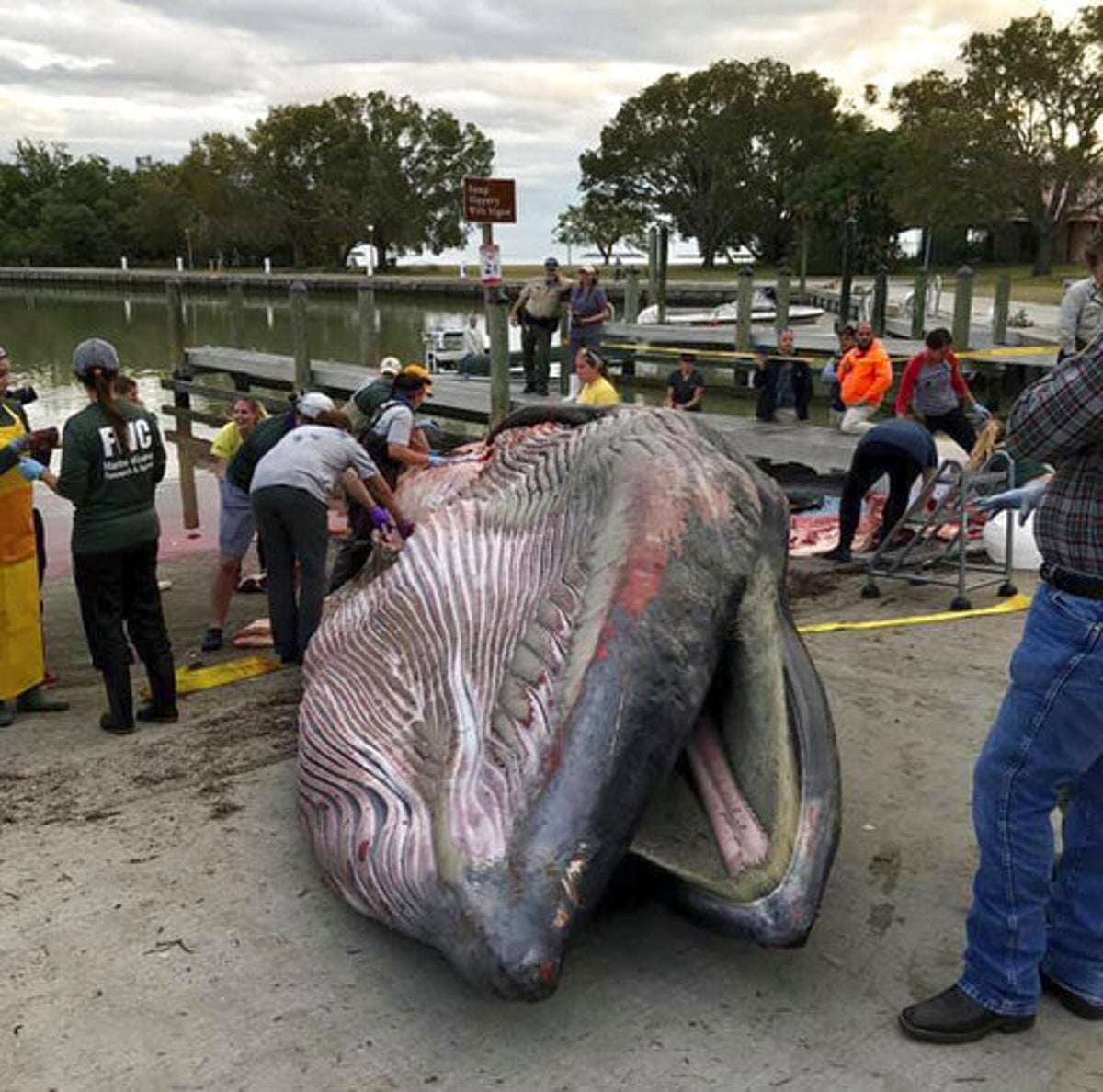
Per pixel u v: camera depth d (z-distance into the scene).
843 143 65.56
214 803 4.77
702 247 81.50
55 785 5.07
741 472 4.31
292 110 94.38
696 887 3.48
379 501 6.90
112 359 5.50
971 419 11.57
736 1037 3.27
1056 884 3.41
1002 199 48.69
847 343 13.53
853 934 3.75
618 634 3.45
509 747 3.41
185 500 15.36
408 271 94.88
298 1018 3.37
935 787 4.75
